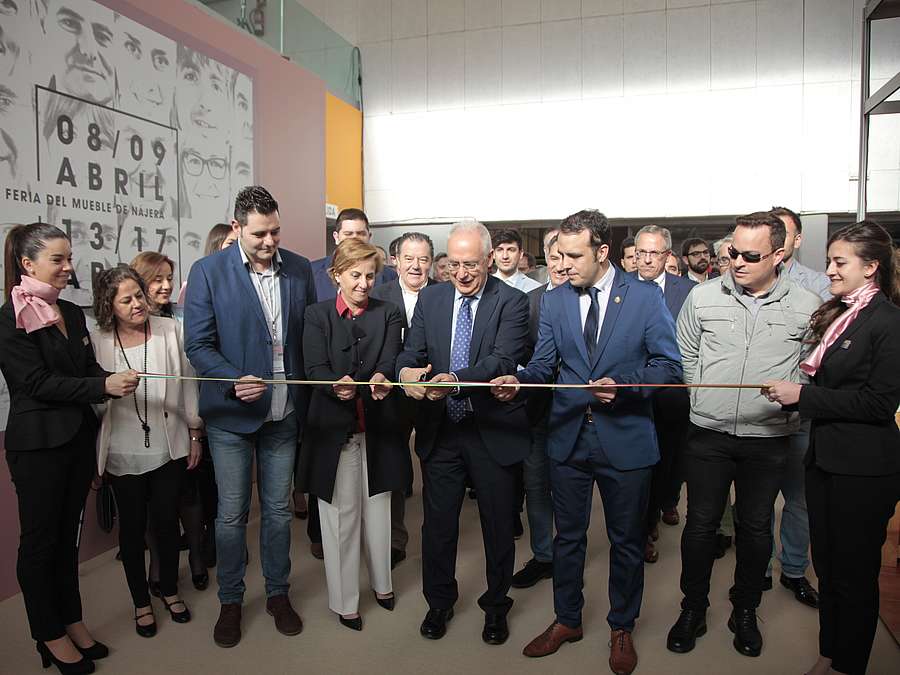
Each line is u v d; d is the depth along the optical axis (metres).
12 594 2.82
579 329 2.22
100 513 3.13
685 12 6.53
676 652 2.34
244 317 2.40
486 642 2.40
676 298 3.23
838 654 1.93
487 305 2.32
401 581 2.93
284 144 5.04
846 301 1.93
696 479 2.31
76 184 3.09
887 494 1.85
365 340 2.43
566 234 2.13
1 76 2.71
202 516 2.89
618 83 6.73
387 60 7.33
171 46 3.75
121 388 2.15
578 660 2.29
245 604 2.72
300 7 5.78
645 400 2.18
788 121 6.35
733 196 6.51
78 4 3.09
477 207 7.17
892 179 6.19
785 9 6.30
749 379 2.19
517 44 6.98
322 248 5.66
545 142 6.95
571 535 2.29
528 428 2.34
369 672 2.23
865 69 3.47
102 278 2.47
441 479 2.36
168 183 3.72
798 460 2.69
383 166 7.39
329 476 2.37
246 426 2.37
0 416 2.75
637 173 6.73
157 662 2.29
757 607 2.59
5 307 2.11
